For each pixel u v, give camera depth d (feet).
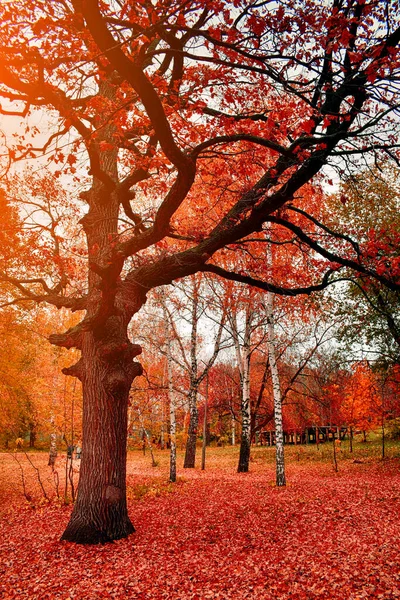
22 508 41.88
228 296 55.88
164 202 20.90
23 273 43.50
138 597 18.49
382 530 26.68
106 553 23.77
